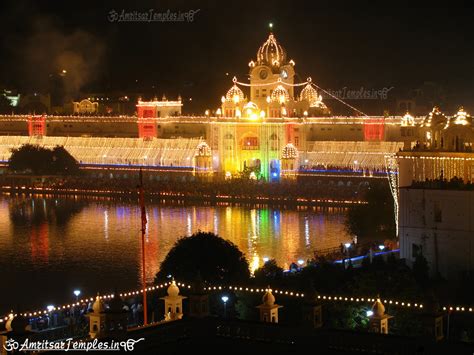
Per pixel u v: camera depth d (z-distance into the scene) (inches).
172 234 5984.3
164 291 3356.3
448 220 3572.8
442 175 3900.1
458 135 4173.2
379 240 4603.8
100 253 5191.9
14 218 6983.3
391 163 7293.3
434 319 1854.1
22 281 4352.9
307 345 1905.8
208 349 1975.9
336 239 5644.7
